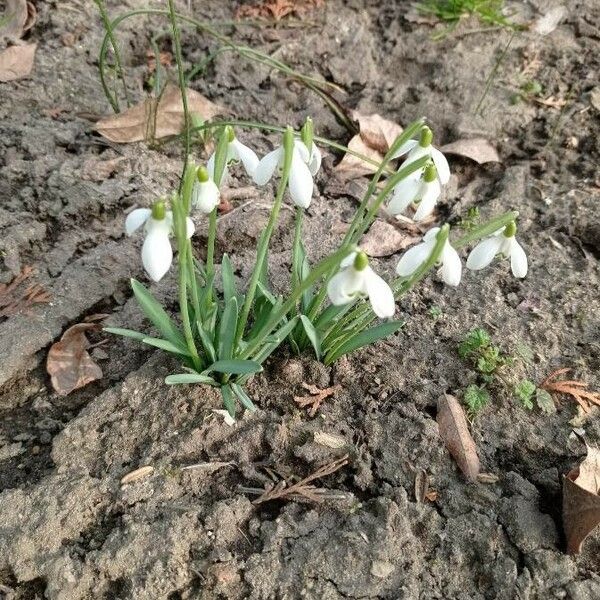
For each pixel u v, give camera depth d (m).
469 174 0.42
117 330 0.26
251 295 0.26
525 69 0.47
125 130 0.39
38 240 0.35
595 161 0.42
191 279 0.25
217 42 0.47
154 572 0.24
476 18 0.50
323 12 0.50
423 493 0.27
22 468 0.27
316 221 0.38
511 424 0.29
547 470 0.28
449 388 0.30
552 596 0.24
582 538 0.25
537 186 0.41
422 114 0.45
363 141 0.42
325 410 0.29
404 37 0.49
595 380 0.31
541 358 0.32
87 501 0.26
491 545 0.25
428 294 0.34
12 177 0.37
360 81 0.47
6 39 0.44
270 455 0.28
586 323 0.33
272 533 0.25
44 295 0.32
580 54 0.48
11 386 0.30
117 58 0.39
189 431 0.27
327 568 0.24
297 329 0.29
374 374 0.30
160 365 0.29
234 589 0.24
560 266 0.36
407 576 0.25
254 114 0.44
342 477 0.27
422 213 0.23
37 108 0.41
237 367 0.25
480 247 0.24
